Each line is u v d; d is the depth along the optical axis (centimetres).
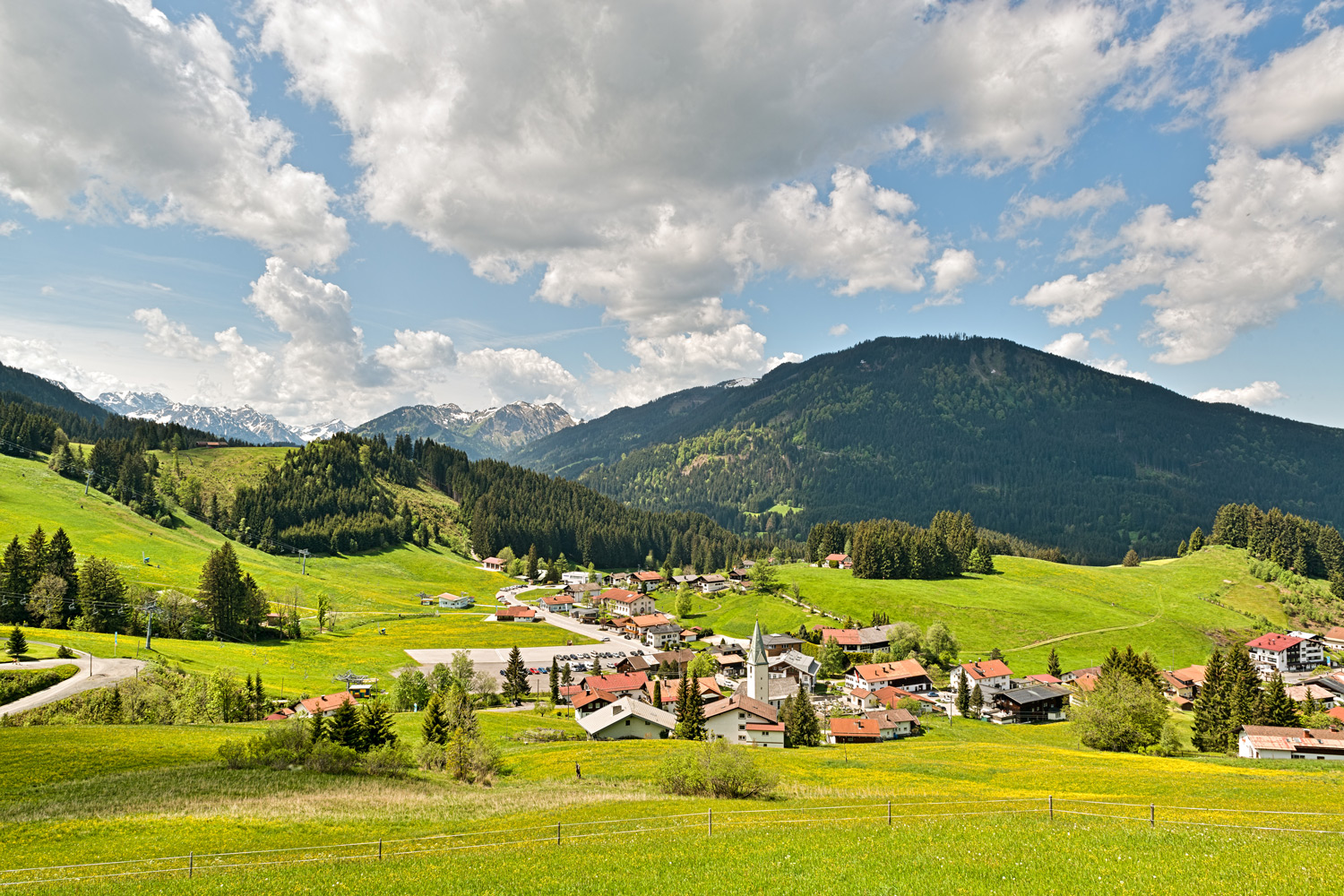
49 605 13050
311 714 10150
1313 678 13850
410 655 15838
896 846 3100
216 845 3928
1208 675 10038
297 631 16588
